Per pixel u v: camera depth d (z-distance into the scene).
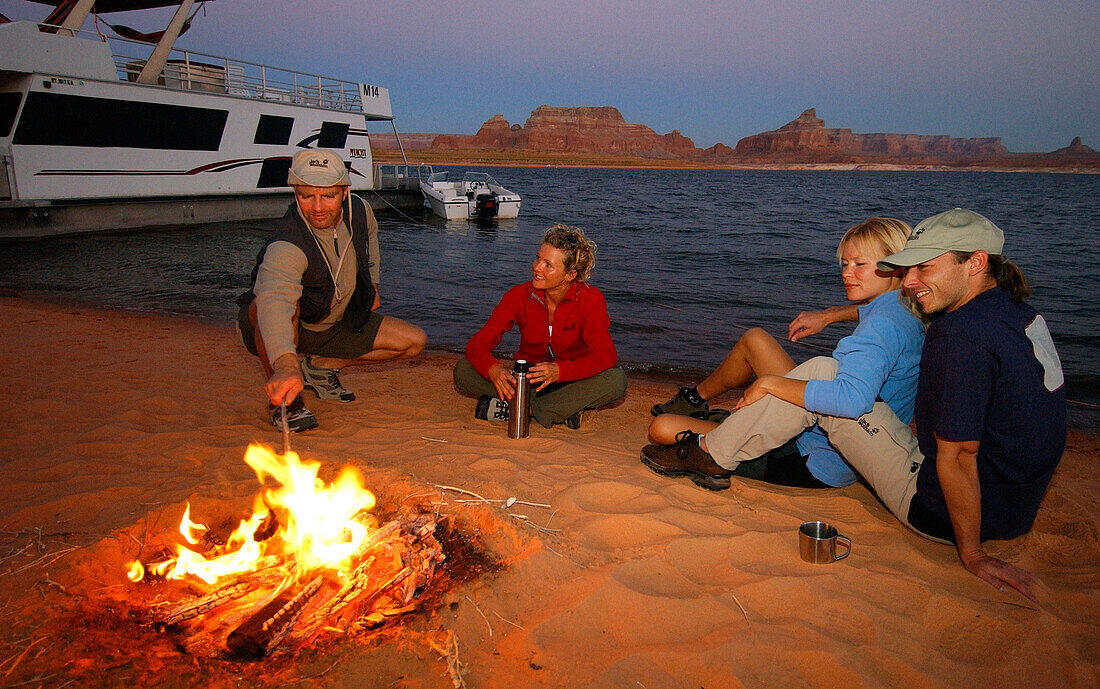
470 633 2.07
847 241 2.94
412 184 26.97
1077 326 9.09
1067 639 2.11
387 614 2.12
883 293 2.89
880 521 2.91
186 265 13.71
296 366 2.92
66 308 8.98
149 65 16.70
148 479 3.01
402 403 4.58
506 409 4.13
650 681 1.90
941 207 44.06
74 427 3.67
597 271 13.73
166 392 4.47
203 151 18.14
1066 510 3.15
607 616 2.18
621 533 2.72
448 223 24.55
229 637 1.89
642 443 3.96
